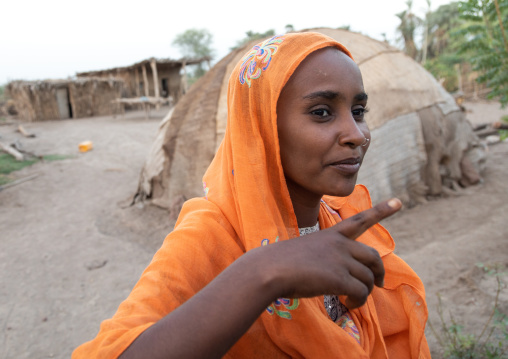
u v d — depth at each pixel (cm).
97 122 2008
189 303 57
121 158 1175
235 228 90
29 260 554
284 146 86
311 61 83
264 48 86
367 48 688
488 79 491
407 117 652
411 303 119
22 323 411
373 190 598
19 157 1130
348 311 104
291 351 84
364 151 89
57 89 2261
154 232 619
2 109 2620
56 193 859
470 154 737
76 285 484
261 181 86
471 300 369
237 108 89
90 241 606
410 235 541
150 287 72
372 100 629
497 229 529
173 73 3009
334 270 57
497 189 685
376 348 102
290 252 58
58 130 1736
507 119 539
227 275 58
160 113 2403
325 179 84
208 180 105
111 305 437
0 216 734
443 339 316
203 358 54
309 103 81
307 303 84
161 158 700
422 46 3925
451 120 715
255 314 56
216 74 650
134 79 2831
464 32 486
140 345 55
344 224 61
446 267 443
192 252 79
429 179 670
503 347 287
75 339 383
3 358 361
